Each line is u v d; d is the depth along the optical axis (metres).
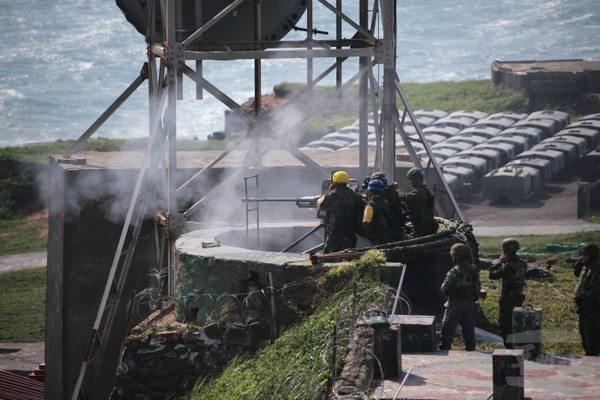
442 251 59.12
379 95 77.88
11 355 117.12
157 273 70.38
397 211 61.59
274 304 56.59
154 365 58.41
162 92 69.44
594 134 179.62
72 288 72.81
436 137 184.62
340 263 56.09
